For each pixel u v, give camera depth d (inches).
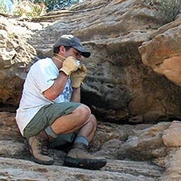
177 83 211.9
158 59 206.8
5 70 212.4
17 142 202.8
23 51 218.1
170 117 229.3
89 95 225.1
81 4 286.2
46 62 195.0
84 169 187.2
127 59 228.1
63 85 190.9
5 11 336.2
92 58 232.8
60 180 176.2
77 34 252.2
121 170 192.2
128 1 253.3
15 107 223.3
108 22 247.6
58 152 200.8
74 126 189.2
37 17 278.4
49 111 189.0
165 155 198.7
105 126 225.1
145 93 227.8
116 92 227.6
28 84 194.7
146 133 208.8
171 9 235.5
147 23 239.1
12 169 177.6
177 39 201.0
